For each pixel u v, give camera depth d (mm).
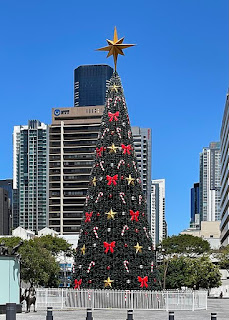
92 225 45156
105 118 48156
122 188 45469
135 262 43906
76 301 43438
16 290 38156
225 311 43812
